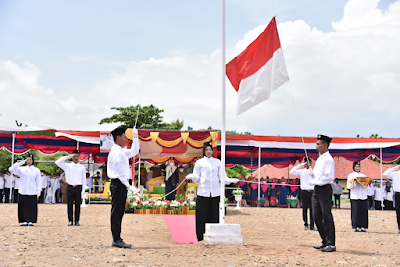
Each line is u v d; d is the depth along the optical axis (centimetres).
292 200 2408
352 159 2655
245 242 917
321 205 823
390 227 1434
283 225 1413
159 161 2233
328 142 830
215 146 1994
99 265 608
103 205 2109
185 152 1991
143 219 1478
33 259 647
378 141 2427
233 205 2430
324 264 665
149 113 4609
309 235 1128
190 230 1168
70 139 2456
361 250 850
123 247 782
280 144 2375
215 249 777
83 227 1159
